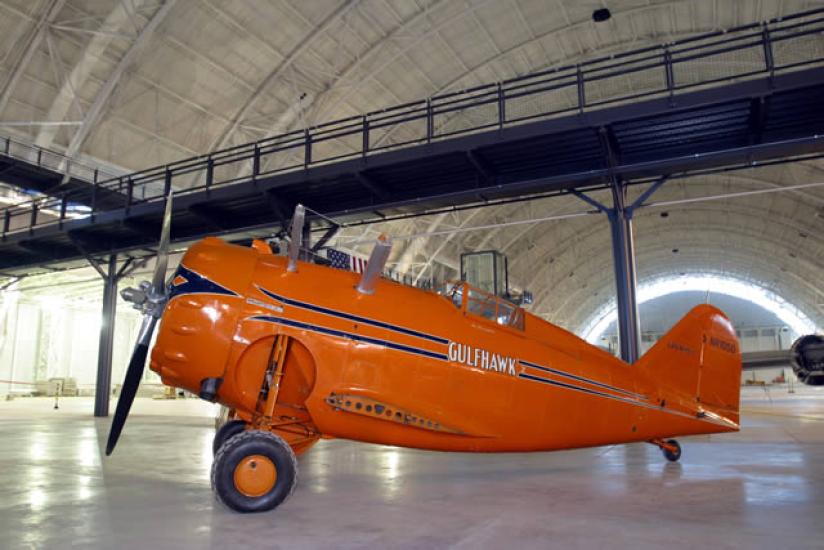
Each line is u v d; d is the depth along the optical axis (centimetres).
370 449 1024
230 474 509
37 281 3591
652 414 779
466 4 2316
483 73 2728
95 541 423
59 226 1794
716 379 840
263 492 516
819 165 3138
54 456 925
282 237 768
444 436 631
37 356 3962
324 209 1512
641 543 413
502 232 4097
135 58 2088
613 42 2628
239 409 625
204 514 510
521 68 2753
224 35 2166
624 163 1227
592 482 675
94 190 1777
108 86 2061
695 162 1097
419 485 661
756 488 625
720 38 2502
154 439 1201
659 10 2436
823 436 1191
